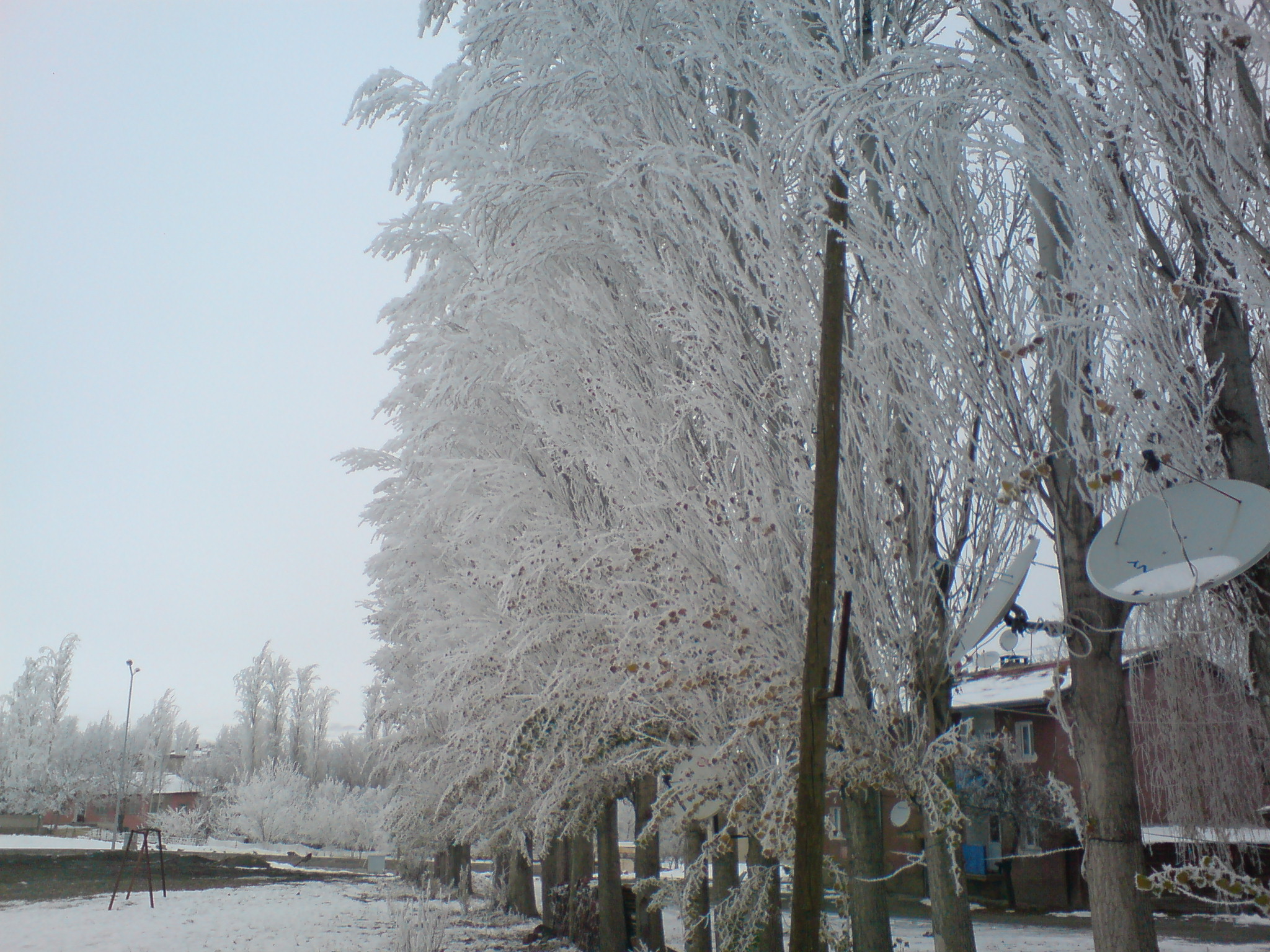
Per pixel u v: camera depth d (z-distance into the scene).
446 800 15.23
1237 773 5.71
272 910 22.89
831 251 4.81
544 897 18.81
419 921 15.95
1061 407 5.14
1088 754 4.93
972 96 5.00
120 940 17.17
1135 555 4.34
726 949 7.43
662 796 7.59
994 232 5.45
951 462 5.96
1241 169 3.99
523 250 7.85
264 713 82.81
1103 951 4.65
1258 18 3.61
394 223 10.55
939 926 5.78
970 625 5.91
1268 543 3.87
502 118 7.73
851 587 6.18
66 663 75.56
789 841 6.27
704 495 6.62
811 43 6.20
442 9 8.70
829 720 6.13
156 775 78.19
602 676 8.62
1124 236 4.49
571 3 7.43
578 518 9.22
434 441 10.20
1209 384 4.53
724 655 6.40
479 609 10.75
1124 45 4.20
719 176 6.41
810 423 6.13
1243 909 18.44
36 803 71.56
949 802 5.70
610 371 7.58
